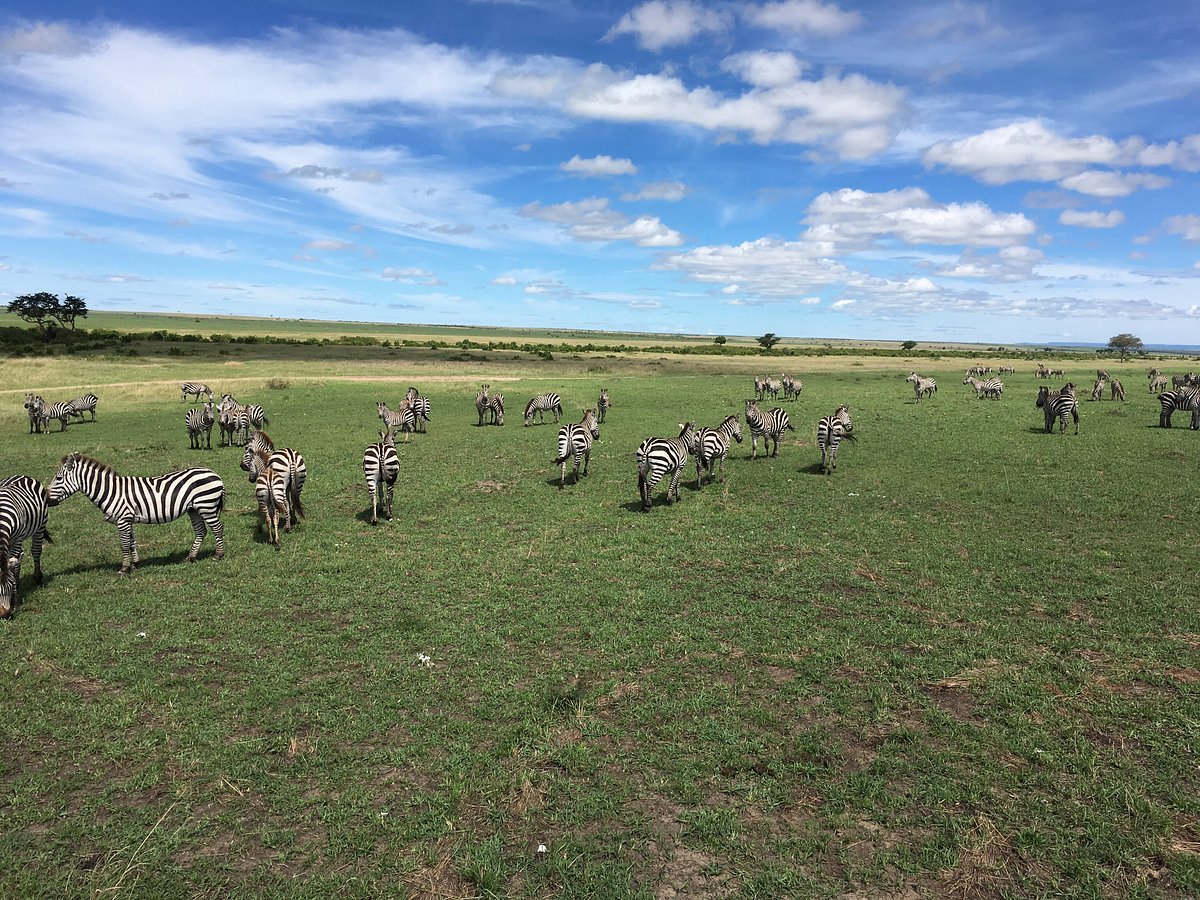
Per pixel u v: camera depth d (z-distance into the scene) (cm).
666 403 4012
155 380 4803
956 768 661
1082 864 538
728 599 1098
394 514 1681
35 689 841
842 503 1717
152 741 727
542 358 7431
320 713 782
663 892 525
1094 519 1517
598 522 1582
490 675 866
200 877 546
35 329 7825
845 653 899
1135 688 799
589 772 667
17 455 2502
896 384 5347
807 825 594
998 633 951
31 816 616
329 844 579
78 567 1304
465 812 618
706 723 745
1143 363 8844
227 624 1030
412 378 5372
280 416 3525
